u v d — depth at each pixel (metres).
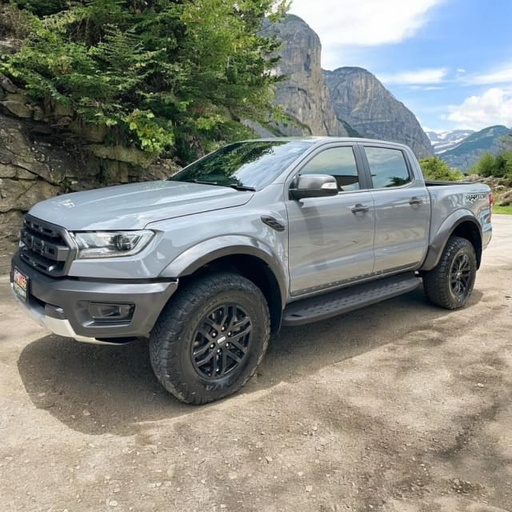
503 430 2.72
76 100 6.53
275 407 2.95
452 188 5.04
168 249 2.75
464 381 3.35
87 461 2.35
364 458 2.43
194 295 2.84
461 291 5.09
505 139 32.56
